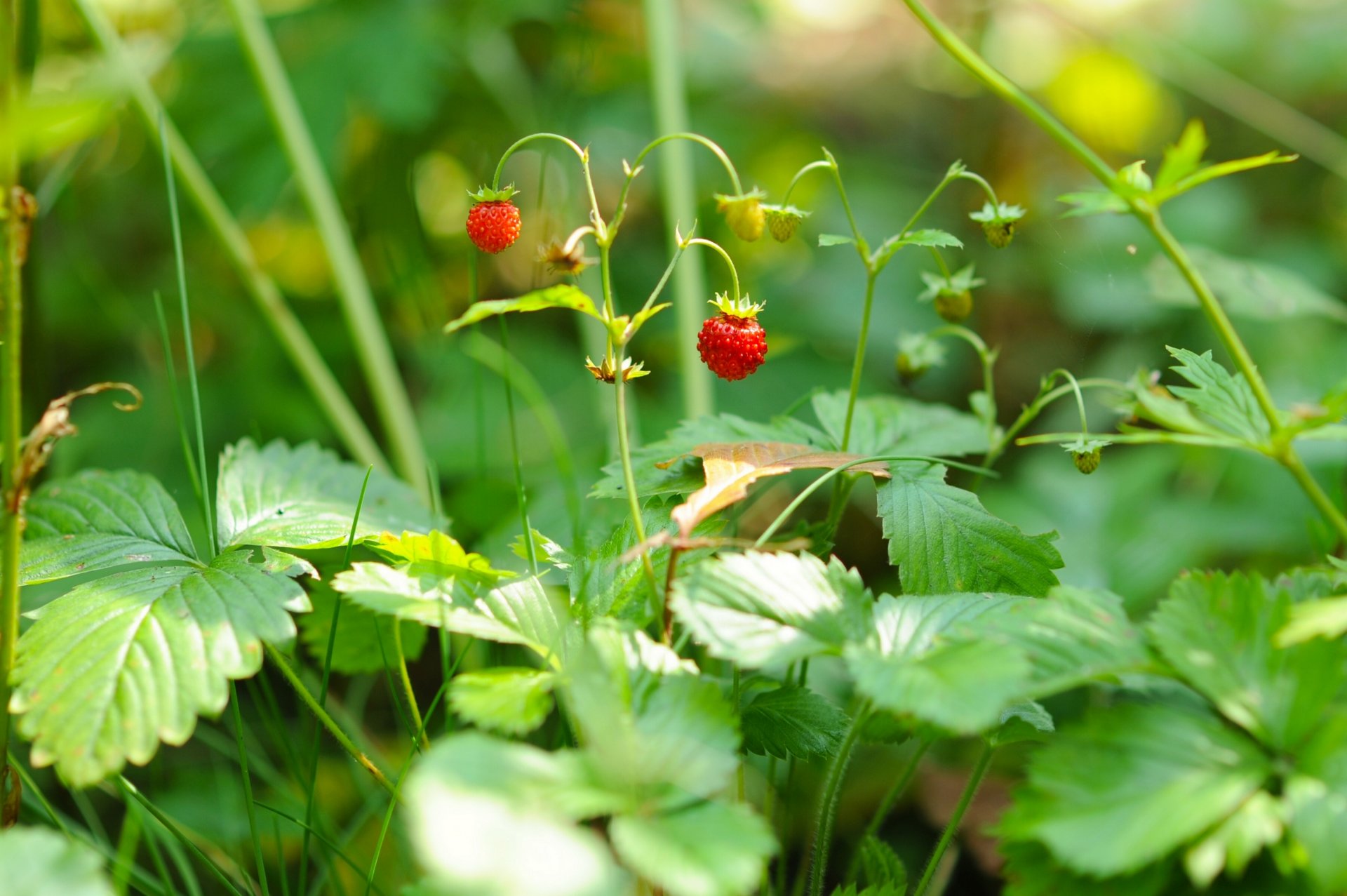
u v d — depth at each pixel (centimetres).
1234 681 52
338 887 60
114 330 92
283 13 95
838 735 57
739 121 114
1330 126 128
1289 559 81
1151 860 51
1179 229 108
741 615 54
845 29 134
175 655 54
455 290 101
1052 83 131
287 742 61
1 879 51
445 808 50
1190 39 129
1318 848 51
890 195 115
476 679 53
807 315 102
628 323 55
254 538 58
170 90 95
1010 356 103
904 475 59
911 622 54
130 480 60
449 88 96
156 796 67
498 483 76
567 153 98
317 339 92
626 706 52
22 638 55
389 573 55
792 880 66
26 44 62
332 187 88
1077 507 81
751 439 60
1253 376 54
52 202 67
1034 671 53
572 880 50
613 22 105
